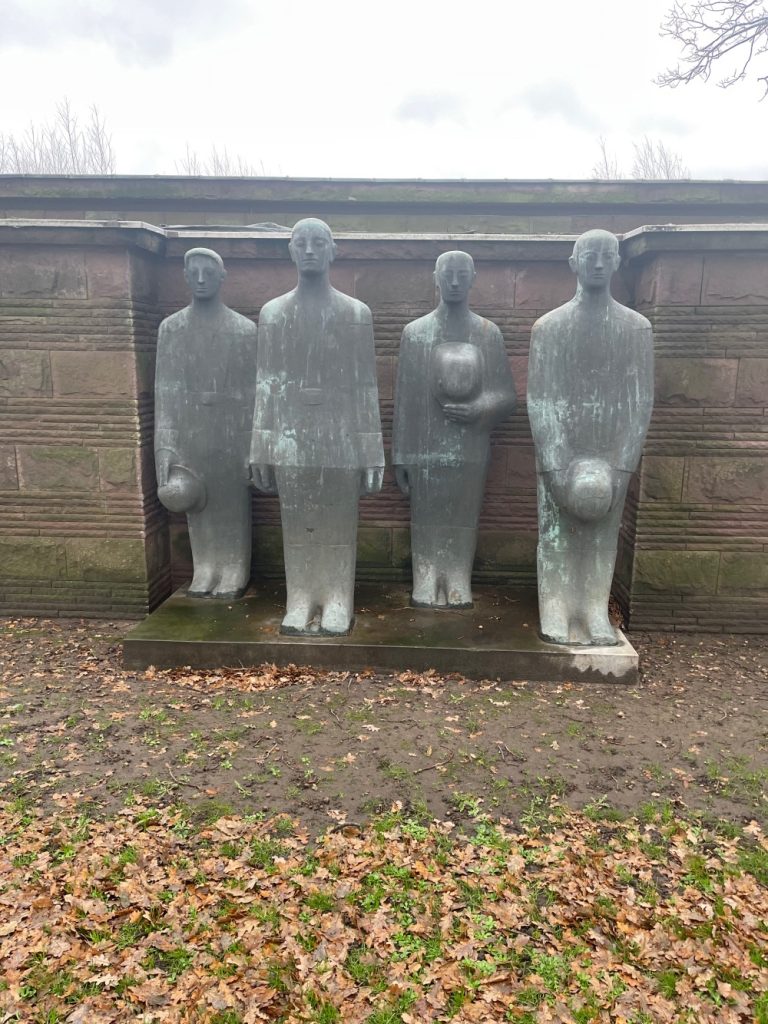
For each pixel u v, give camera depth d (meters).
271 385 5.44
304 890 3.33
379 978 2.92
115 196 8.15
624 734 4.64
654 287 5.91
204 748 4.42
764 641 6.23
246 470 6.19
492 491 6.79
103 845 3.58
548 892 3.35
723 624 6.34
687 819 3.84
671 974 2.95
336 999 2.83
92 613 6.60
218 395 6.02
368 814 3.86
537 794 4.04
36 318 6.12
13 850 3.54
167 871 3.43
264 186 8.13
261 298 6.61
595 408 5.30
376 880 3.40
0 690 5.15
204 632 5.64
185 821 3.78
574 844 3.64
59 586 6.57
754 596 6.28
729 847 3.63
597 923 3.18
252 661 5.47
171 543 7.03
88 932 3.10
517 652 5.34
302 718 4.77
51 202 8.21
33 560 6.54
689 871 3.47
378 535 6.93
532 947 3.06
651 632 6.37
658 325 5.90
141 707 4.91
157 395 6.05
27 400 6.27
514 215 8.13
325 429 5.41
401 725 4.70
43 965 2.94
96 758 4.31
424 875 3.42
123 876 3.39
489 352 5.88
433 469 6.00
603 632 5.49
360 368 5.40
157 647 5.49
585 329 5.24
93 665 5.60
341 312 5.34
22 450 6.36
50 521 6.46
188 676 5.37
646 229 5.72
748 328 5.86
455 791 4.05
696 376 5.95
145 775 4.15
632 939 3.09
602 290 5.19
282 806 3.91
